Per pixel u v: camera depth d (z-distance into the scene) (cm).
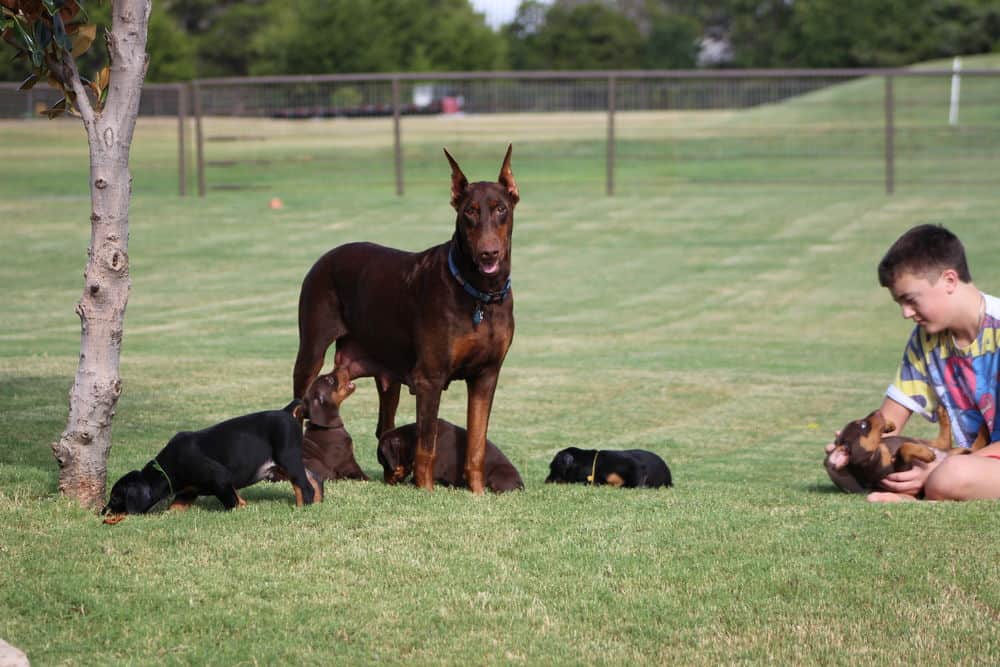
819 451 1027
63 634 465
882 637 464
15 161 3903
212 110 3609
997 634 464
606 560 550
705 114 4975
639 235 2641
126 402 1102
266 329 1700
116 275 618
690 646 459
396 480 738
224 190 3291
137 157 3812
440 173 3578
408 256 733
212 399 1133
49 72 611
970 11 7719
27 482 669
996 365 693
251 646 455
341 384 750
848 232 2628
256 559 548
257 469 630
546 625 478
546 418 1163
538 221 2806
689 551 559
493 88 4119
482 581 524
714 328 1786
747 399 1277
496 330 696
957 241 696
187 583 515
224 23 8519
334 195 3175
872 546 559
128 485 605
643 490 721
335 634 467
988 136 4116
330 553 556
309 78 3106
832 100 5250
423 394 705
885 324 1812
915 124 4509
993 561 533
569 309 1947
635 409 1214
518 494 700
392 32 7462
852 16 8175
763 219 2794
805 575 524
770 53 9019
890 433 713
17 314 1794
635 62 9088
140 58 615
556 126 4328
